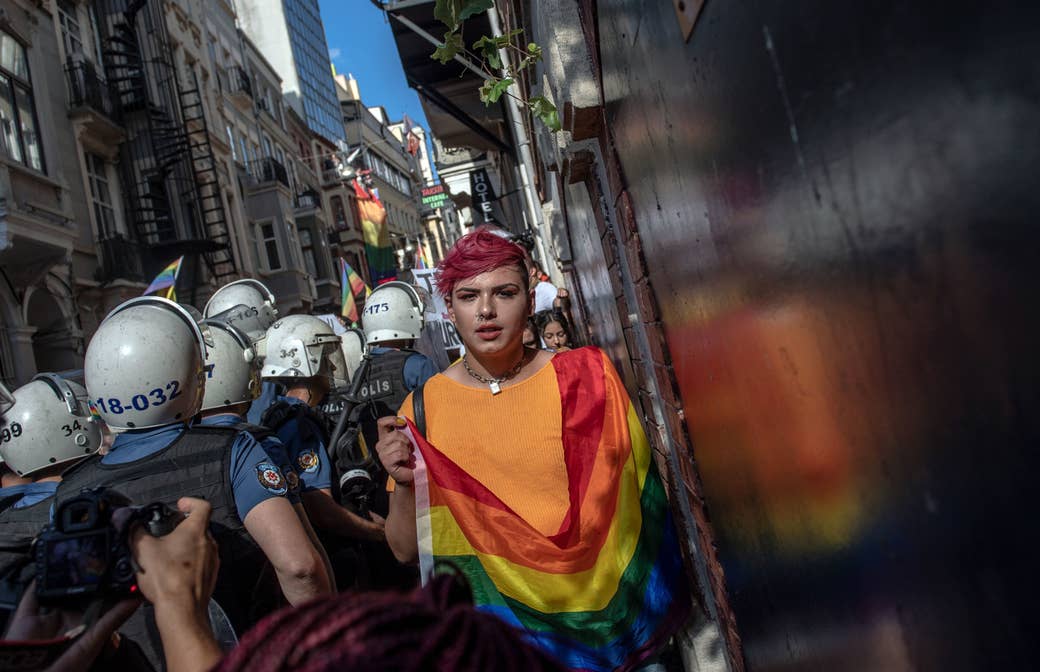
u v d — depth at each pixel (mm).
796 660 1358
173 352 2174
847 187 811
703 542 2293
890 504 853
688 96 1381
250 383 2863
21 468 2281
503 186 18719
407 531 2209
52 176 13523
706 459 1954
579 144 3021
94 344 2182
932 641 800
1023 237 539
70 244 13242
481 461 2113
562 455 2092
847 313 874
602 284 4020
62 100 14578
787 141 950
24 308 12281
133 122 17531
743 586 1758
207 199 20859
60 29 15156
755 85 1021
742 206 1188
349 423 3863
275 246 27297
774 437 1260
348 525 3197
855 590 1004
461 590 685
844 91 774
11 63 13062
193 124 21516
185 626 1174
